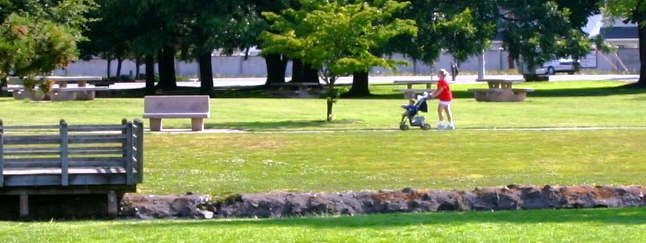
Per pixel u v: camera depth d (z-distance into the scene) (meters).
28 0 34.75
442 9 50.34
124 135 18.56
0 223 16.22
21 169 18.38
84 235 13.47
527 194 19.28
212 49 50.66
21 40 17.16
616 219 14.73
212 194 19.56
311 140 26.59
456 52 51.34
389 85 61.16
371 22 33.84
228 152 24.70
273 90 54.22
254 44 50.12
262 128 30.11
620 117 34.56
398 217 15.59
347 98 48.38
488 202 19.12
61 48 17.66
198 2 50.47
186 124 31.39
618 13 31.77
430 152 24.77
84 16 48.00
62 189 18.44
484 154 24.52
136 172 18.64
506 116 35.12
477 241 12.28
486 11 51.41
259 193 19.42
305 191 19.83
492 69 88.12
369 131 28.89
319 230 13.59
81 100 42.22
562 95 49.16
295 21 40.38
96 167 18.62
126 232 13.76
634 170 22.61
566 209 17.92
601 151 25.02
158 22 52.03
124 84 66.44
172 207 18.80
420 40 49.69
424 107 29.52
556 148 25.39
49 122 32.19
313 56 32.62
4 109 37.16
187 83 68.00
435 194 19.20
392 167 22.86
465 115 35.53
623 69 84.31
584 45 53.41
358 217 15.77
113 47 55.91
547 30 53.09
